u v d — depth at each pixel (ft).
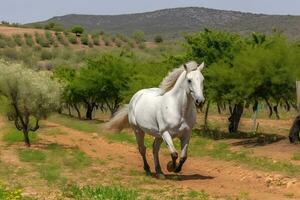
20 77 71.05
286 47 77.15
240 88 76.74
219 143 76.07
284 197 38.22
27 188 41.88
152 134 46.75
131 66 144.66
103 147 76.13
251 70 75.31
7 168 53.11
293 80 74.38
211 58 92.68
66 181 45.42
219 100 87.30
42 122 125.39
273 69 74.95
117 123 52.34
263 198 37.91
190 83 42.45
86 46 448.65
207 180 46.83
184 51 111.24
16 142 79.25
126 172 51.65
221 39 92.94
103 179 46.98
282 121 123.24
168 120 43.78
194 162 59.77
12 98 71.46
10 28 468.75
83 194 37.55
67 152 67.10
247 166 54.13
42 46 422.82
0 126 104.27
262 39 89.56
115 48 453.99
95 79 143.74
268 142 73.56
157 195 38.58
